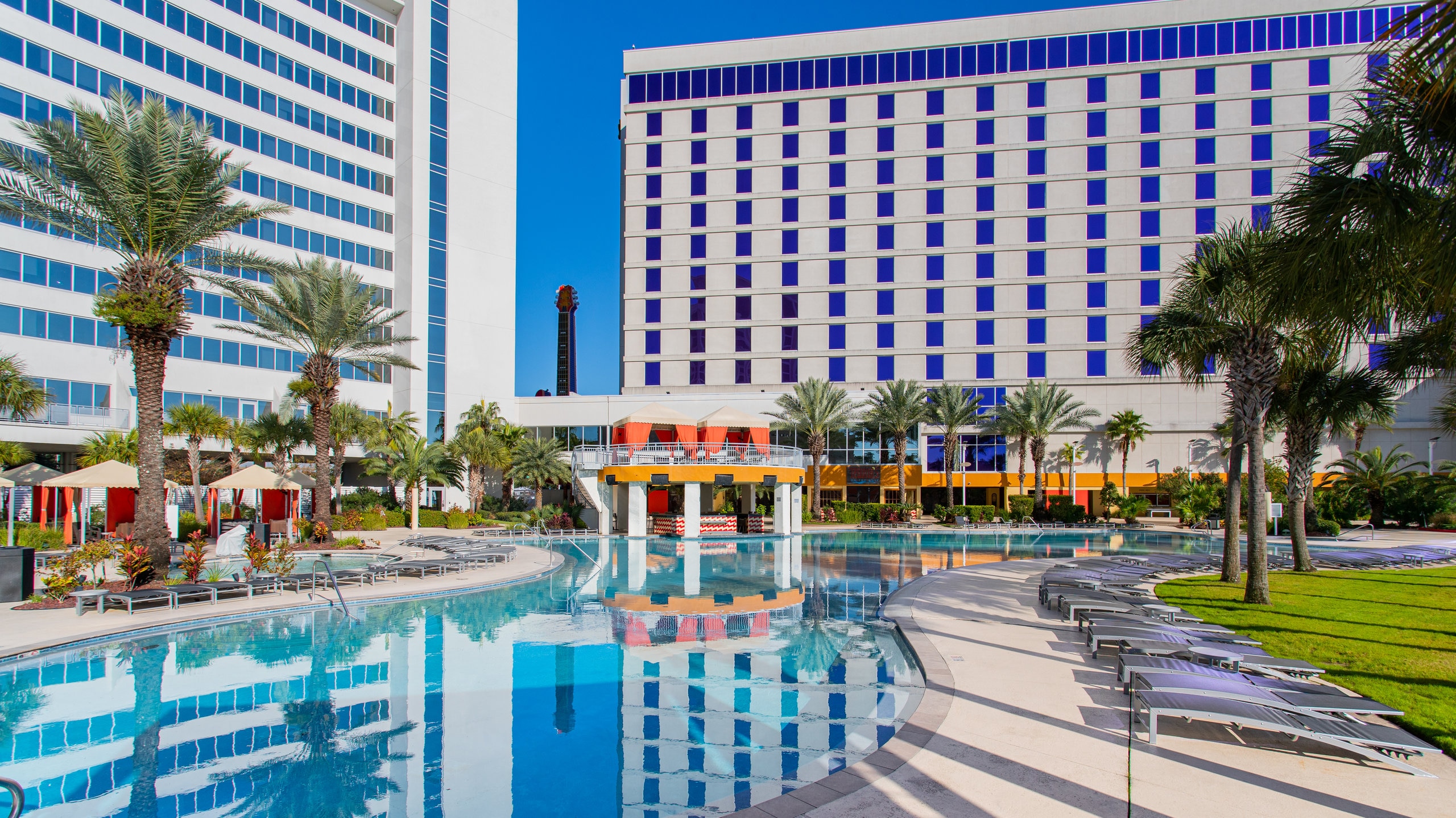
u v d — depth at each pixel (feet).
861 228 167.12
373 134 148.97
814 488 138.41
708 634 37.73
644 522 103.30
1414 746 18.12
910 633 35.04
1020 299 160.97
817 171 169.37
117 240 57.82
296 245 135.64
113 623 37.55
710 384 168.96
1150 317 156.46
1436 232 22.21
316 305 84.23
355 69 146.72
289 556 53.83
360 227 145.69
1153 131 158.92
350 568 62.44
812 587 54.75
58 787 19.20
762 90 172.35
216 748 22.07
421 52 151.23
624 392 172.35
